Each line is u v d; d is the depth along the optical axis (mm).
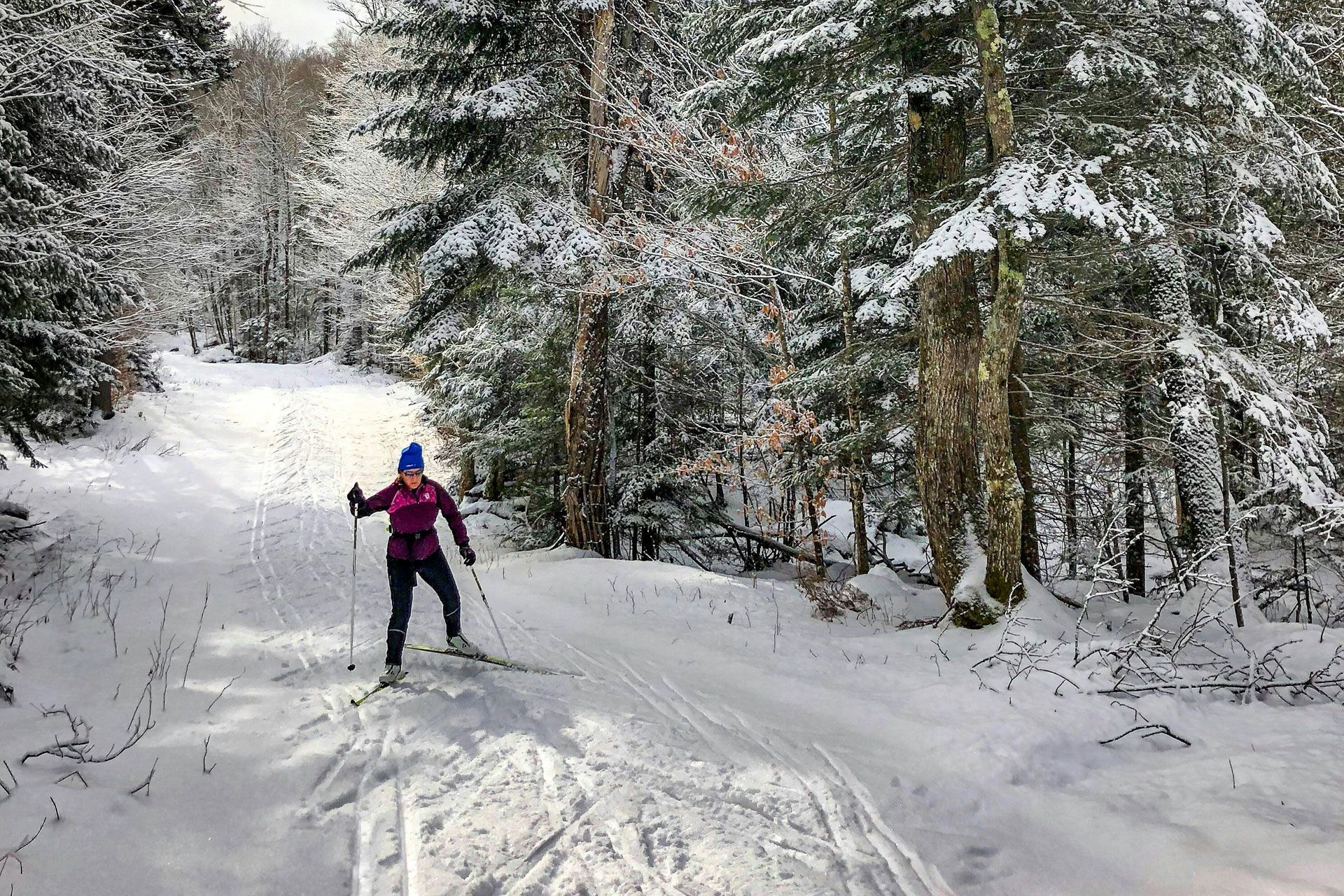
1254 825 3412
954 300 7004
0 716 4137
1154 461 9531
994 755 4246
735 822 3539
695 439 13281
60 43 7352
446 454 17875
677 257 9922
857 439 9172
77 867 2852
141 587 8109
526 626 6910
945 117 7164
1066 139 7066
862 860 3291
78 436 16062
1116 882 3174
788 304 12008
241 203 35062
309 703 4781
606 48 11062
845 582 9320
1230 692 5316
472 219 10680
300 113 41625
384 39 20109
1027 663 5605
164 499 13445
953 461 7055
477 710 4691
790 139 11117
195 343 42594
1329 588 9570
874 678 5711
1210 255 8156
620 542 12992
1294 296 6887
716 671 5801
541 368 12859
